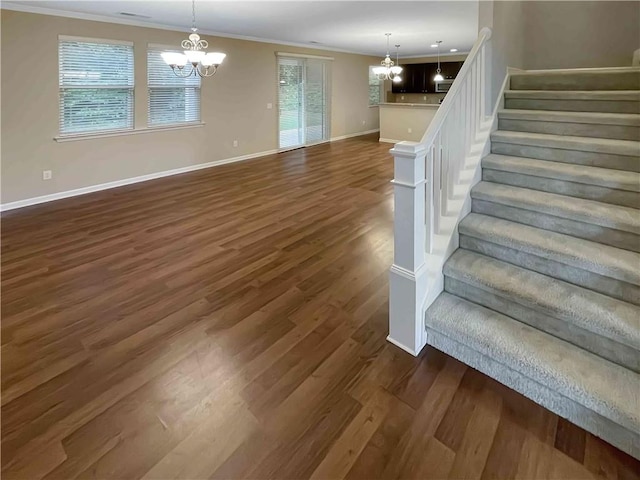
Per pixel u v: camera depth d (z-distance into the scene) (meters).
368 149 9.28
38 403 1.82
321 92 9.98
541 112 2.87
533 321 1.97
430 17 5.63
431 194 2.19
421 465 1.50
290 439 1.63
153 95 6.28
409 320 2.12
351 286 2.90
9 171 4.86
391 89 12.42
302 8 5.01
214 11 5.15
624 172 2.28
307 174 6.70
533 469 1.48
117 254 3.51
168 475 1.48
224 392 1.88
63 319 2.50
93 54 5.43
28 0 4.50
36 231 4.10
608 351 1.73
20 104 4.86
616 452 1.53
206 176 6.60
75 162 5.47
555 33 3.97
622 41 3.81
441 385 1.91
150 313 2.57
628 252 1.98
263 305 2.66
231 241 3.79
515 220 2.43
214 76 7.16
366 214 4.55
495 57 3.03
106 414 1.76
